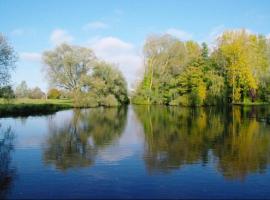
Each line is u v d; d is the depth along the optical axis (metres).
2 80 43.47
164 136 26.25
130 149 20.80
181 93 75.94
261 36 81.62
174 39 80.62
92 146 21.97
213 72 71.19
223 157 18.41
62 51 68.94
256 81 72.88
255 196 12.35
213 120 38.75
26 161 17.56
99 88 70.88
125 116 46.31
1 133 28.34
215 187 13.30
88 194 12.51
